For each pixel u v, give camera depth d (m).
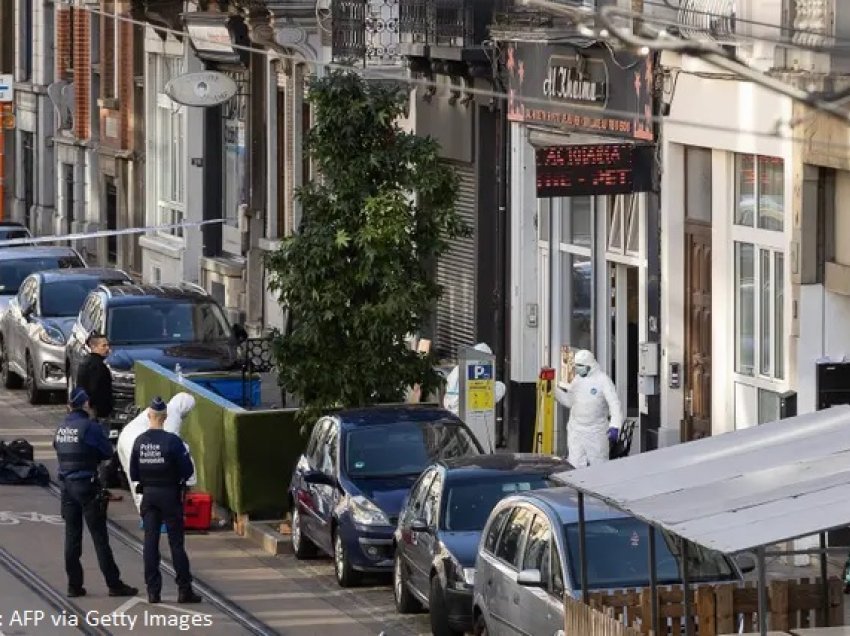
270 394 107.25
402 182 80.31
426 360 81.81
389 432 73.44
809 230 73.25
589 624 47.25
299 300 80.31
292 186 125.88
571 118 89.00
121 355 103.69
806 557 70.44
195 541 80.81
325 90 79.88
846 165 69.88
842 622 50.31
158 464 68.06
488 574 57.06
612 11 37.62
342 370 80.31
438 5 100.31
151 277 154.38
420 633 63.84
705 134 79.19
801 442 46.84
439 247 80.75
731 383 79.69
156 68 153.50
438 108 104.88
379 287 80.19
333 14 104.81
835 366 71.00
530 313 96.69
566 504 55.03
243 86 133.75
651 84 82.12
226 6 130.38
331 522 71.88
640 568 52.56
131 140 160.25
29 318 121.19
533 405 96.94
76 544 69.31
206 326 108.25
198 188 144.38
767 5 73.00
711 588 49.84
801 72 69.81
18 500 88.62
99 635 63.22
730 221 79.19
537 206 96.06
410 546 65.44
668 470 46.47
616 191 82.81
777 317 76.56
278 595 70.00
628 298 89.88
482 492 63.75
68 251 136.75
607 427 80.88
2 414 115.81
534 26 88.62
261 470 81.94
